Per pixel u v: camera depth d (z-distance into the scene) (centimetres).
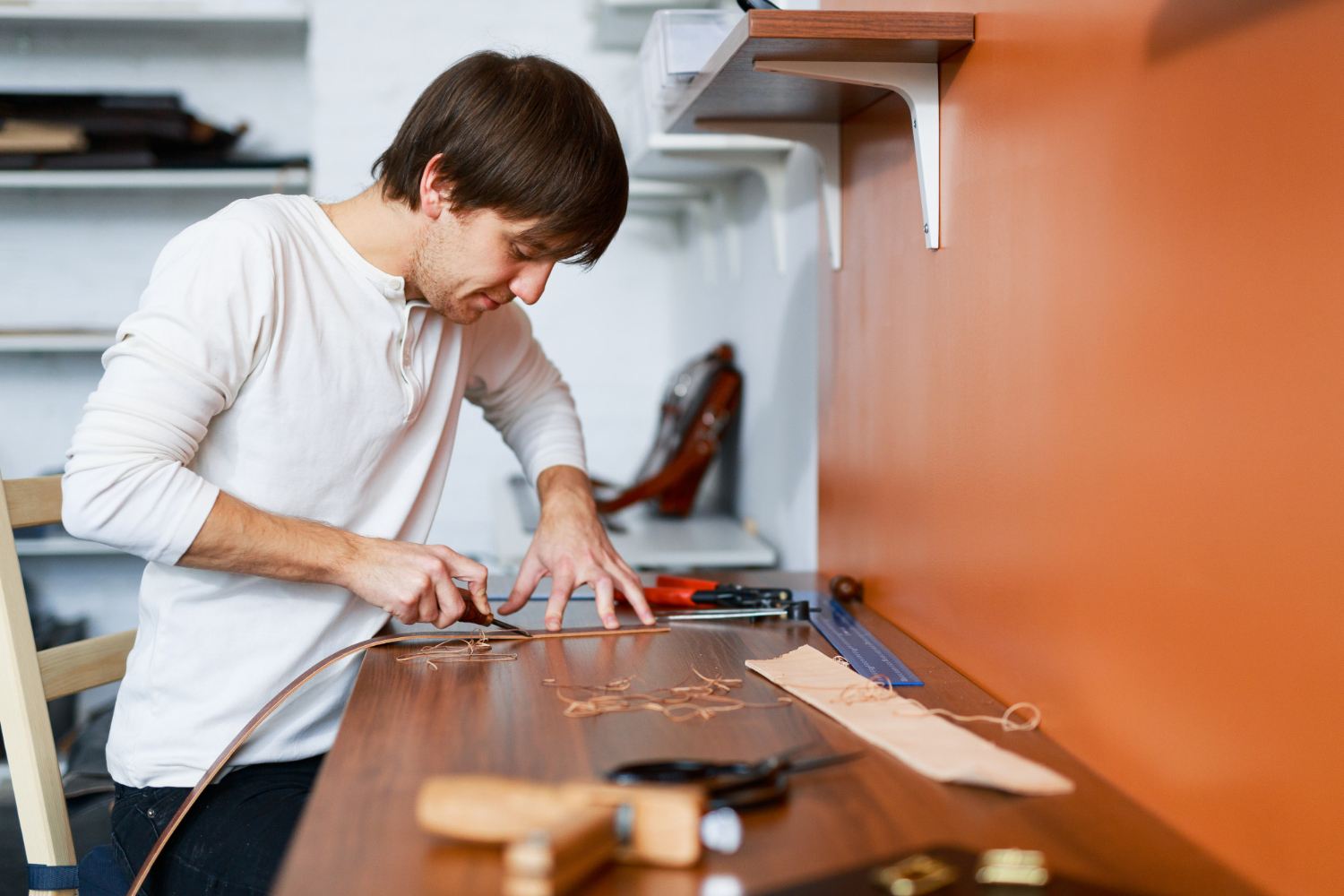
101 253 313
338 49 312
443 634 112
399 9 313
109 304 315
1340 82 53
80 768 150
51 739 112
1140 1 72
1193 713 68
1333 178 54
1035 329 89
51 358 314
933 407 114
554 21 319
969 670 104
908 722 80
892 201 126
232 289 100
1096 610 80
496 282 105
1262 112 59
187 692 109
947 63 108
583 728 80
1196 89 66
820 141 148
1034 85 88
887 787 67
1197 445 67
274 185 296
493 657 104
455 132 97
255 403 106
